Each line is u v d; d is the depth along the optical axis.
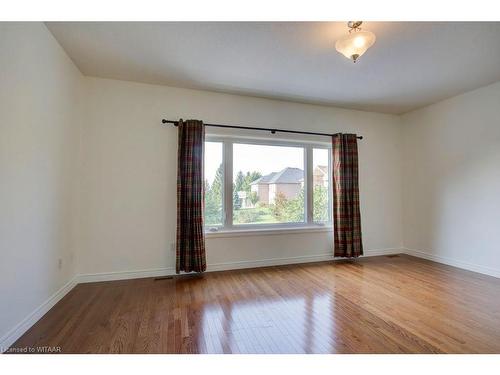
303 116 3.86
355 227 3.85
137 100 3.11
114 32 2.15
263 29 2.10
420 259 3.97
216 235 3.37
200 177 3.16
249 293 2.63
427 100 3.75
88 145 2.93
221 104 3.45
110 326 1.97
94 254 2.92
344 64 2.69
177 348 1.69
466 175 3.45
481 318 2.10
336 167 3.87
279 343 1.76
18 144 1.76
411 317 2.12
